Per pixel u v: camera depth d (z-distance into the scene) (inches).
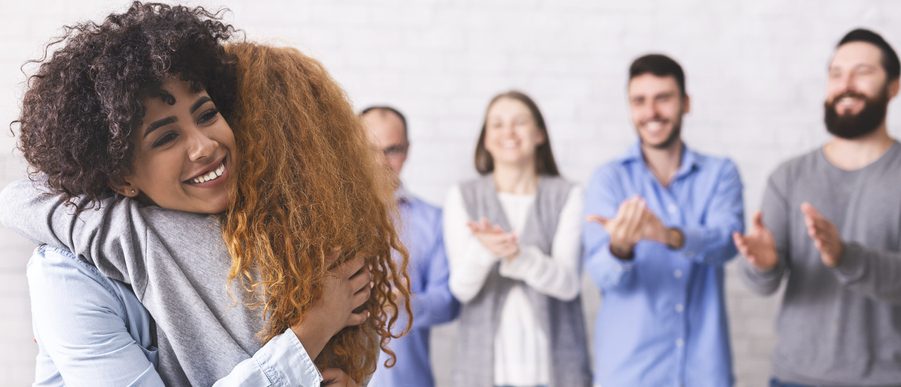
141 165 41.3
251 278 43.3
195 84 41.7
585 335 104.3
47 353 45.0
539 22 122.1
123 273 42.6
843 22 123.2
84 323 41.9
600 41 122.4
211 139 42.6
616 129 122.3
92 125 39.2
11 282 114.4
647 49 122.6
